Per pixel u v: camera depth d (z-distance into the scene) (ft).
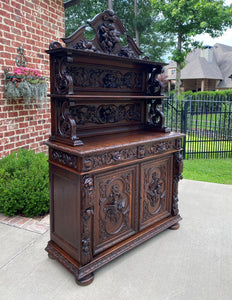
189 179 15.20
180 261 7.15
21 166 10.20
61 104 6.46
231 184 14.44
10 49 10.66
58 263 7.05
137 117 9.27
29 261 7.08
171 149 8.44
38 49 12.32
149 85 9.12
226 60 77.15
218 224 9.30
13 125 11.19
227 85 69.62
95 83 7.63
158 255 7.43
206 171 17.10
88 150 5.72
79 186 5.91
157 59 51.62
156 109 8.97
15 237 8.24
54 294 5.91
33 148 12.52
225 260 7.20
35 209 9.49
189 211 10.39
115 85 8.25
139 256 7.38
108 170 6.55
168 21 39.83
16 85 10.52
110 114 8.25
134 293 5.98
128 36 7.98
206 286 6.20
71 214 6.35
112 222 6.97
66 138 6.35
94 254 6.58
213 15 36.78
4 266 6.84
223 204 11.10
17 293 5.92
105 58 7.43
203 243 8.05
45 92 11.98
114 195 6.86
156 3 38.99
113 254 6.89
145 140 7.20
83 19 45.70
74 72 7.00
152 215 8.30
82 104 7.32
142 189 7.72
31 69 11.19
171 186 8.90
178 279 6.44
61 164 6.42
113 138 7.45
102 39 7.25
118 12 47.19
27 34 11.54
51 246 7.16
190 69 72.13
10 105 10.93
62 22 13.99
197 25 38.55
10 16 10.53
